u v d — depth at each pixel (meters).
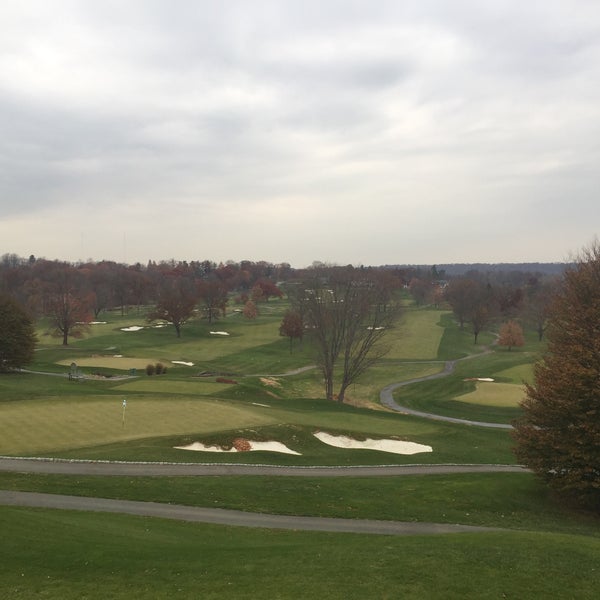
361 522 23.38
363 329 72.81
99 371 69.06
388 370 92.00
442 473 32.81
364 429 42.66
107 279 172.38
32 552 16.08
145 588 14.57
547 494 30.33
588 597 15.74
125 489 24.47
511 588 15.84
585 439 28.22
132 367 73.88
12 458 27.86
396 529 22.92
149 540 18.47
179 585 14.85
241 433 35.19
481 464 35.97
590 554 18.83
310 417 44.31
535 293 150.88
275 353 101.00
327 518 23.50
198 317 149.62
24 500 22.11
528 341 129.88
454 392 70.62
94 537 17.95
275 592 14.66
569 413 29.22
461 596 15.14
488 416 58.41
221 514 22.73
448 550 18.31
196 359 91.38
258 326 135.62
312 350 99.50
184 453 30.98
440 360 102.69
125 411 39.03
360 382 81.38
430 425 46.97
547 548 19.11
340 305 66.69
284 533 21.14
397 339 122.94
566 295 39.09
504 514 26.47
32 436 32.16
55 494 23.16
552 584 16.31
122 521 20.48
